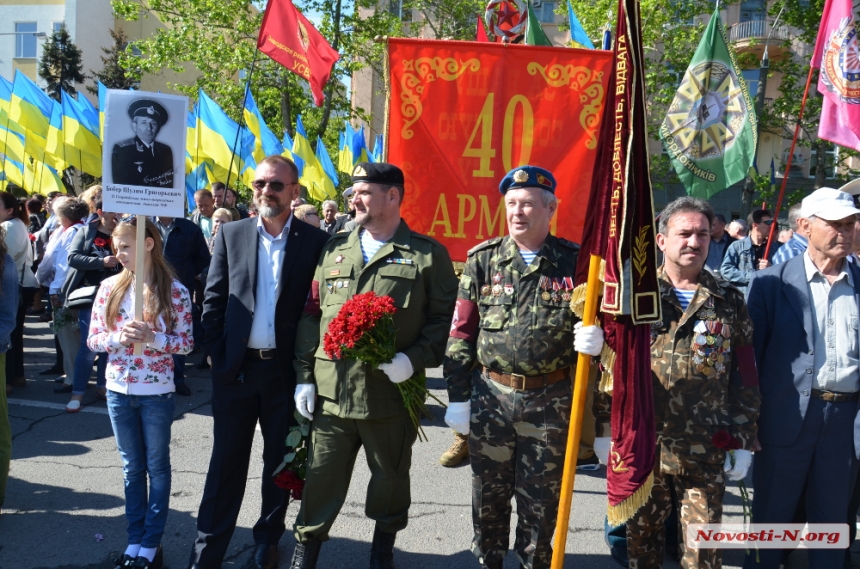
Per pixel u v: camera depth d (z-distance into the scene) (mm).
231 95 22297
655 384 3104
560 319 3072
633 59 2658
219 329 3557
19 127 13656
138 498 3543
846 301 3277
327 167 14438
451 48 4566
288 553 3834
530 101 4582
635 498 2861
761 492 3418
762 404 3375
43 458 5086
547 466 3086
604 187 2797
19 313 6859
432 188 4625
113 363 3512
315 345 3461
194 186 13164
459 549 3914
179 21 23906
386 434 3400
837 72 5496
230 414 3514
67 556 3697
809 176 24484
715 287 3123
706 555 2971
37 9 31922
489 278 3199
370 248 3475
